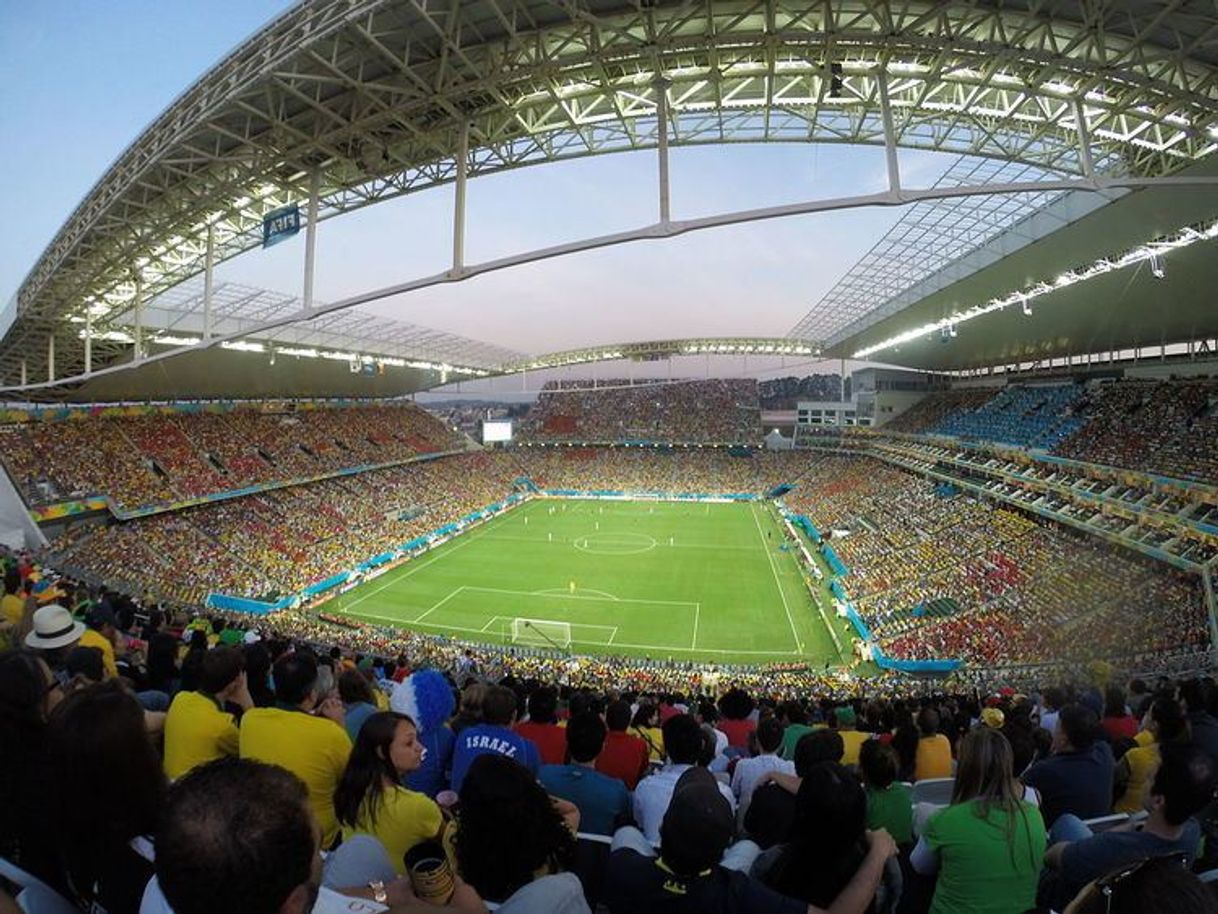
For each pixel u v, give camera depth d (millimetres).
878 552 46688
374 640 30453
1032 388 60312
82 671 6207
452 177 19469
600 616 40219
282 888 1865
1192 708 8312
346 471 68625
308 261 18391
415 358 74000
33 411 47750
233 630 16594
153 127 18812
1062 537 37906
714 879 3234
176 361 48969
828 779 3469
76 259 24984
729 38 13648
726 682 25188
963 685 23156
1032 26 13250
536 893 2627
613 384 119625
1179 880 2002
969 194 13680
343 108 16859
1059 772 5590
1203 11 12578
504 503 80312
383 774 3965
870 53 14305
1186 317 39062
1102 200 25062
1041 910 3645
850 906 3262
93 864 2764
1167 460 35656
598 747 5805
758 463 93500
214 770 2016
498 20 13953
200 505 51656
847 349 74812
